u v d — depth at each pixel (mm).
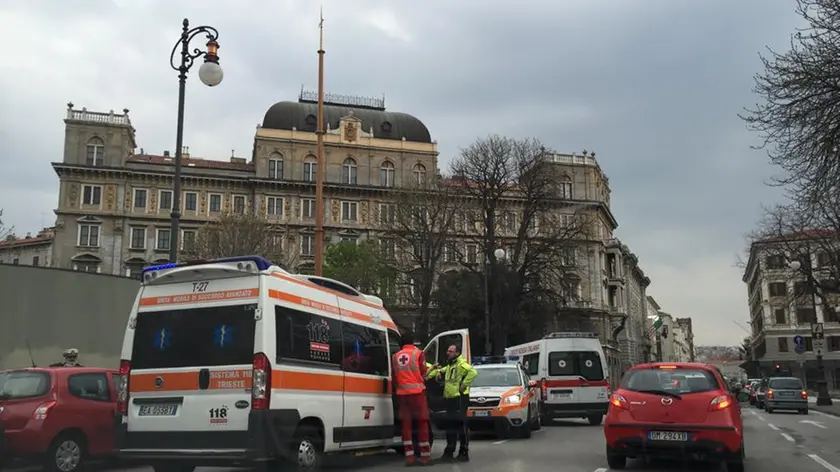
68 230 66688
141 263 67688
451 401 11898
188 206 70000
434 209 52156
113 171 67875
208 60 15352
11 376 10688
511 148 49906
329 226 72125
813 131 14945
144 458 8633
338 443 9797
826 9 14820
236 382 8430
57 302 15484
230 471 10938
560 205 52531
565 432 19172
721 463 11641
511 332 50812
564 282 50344
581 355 23844
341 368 10102
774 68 15281
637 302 121562
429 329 54094
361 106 82000
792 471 11008
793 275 39062
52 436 10227
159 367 8844
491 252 50156
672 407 10172
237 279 8812
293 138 72812
